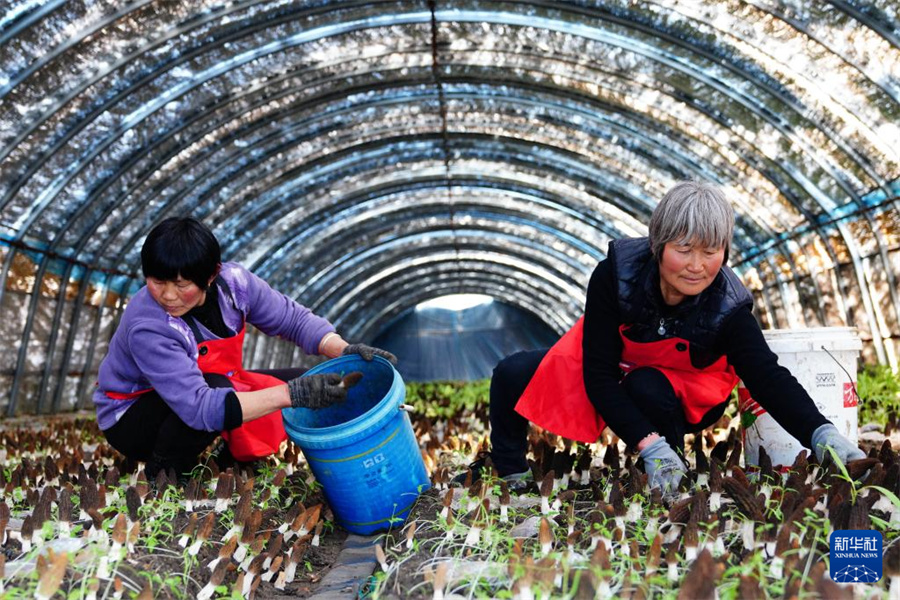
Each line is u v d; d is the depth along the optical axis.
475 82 12.28
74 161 10.43
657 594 2.40
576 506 3.54
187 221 3.63
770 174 12.41
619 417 3.49
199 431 4.14
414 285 31.28
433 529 3.32
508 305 38.06
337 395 3.57
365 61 11.36
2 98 8.33
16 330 11.37
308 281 22.66
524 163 16.84
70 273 12.55
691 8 9.05
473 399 14.09
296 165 14.91
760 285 15.98
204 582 2.82
